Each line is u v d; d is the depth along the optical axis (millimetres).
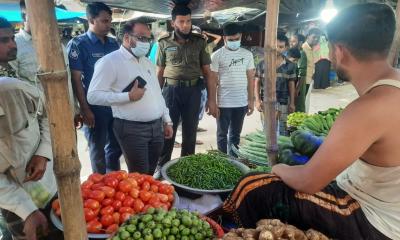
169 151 4543
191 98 4355
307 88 6367
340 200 1713
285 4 7113
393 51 2936
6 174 2131
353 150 1469
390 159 1515
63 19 9750
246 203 1901
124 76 3123
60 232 2283
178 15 4020
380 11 1499
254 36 12344
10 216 2248
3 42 2191
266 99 2348
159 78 4438
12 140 2111
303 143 2537
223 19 11922
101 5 3814
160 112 3391
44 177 2385
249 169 2900
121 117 3215
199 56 4324
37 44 1082
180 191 2682
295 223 1804
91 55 3859
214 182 2688
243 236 1637
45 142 2283
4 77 2176
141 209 2221
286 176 1794
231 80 4910
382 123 1438
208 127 7430
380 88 1487
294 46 6305
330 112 4480
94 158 4102
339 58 1623
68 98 1167
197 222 1889
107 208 2156
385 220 1604
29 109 2211
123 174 2428
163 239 1811
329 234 1729
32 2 1038
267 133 2414
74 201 1268
